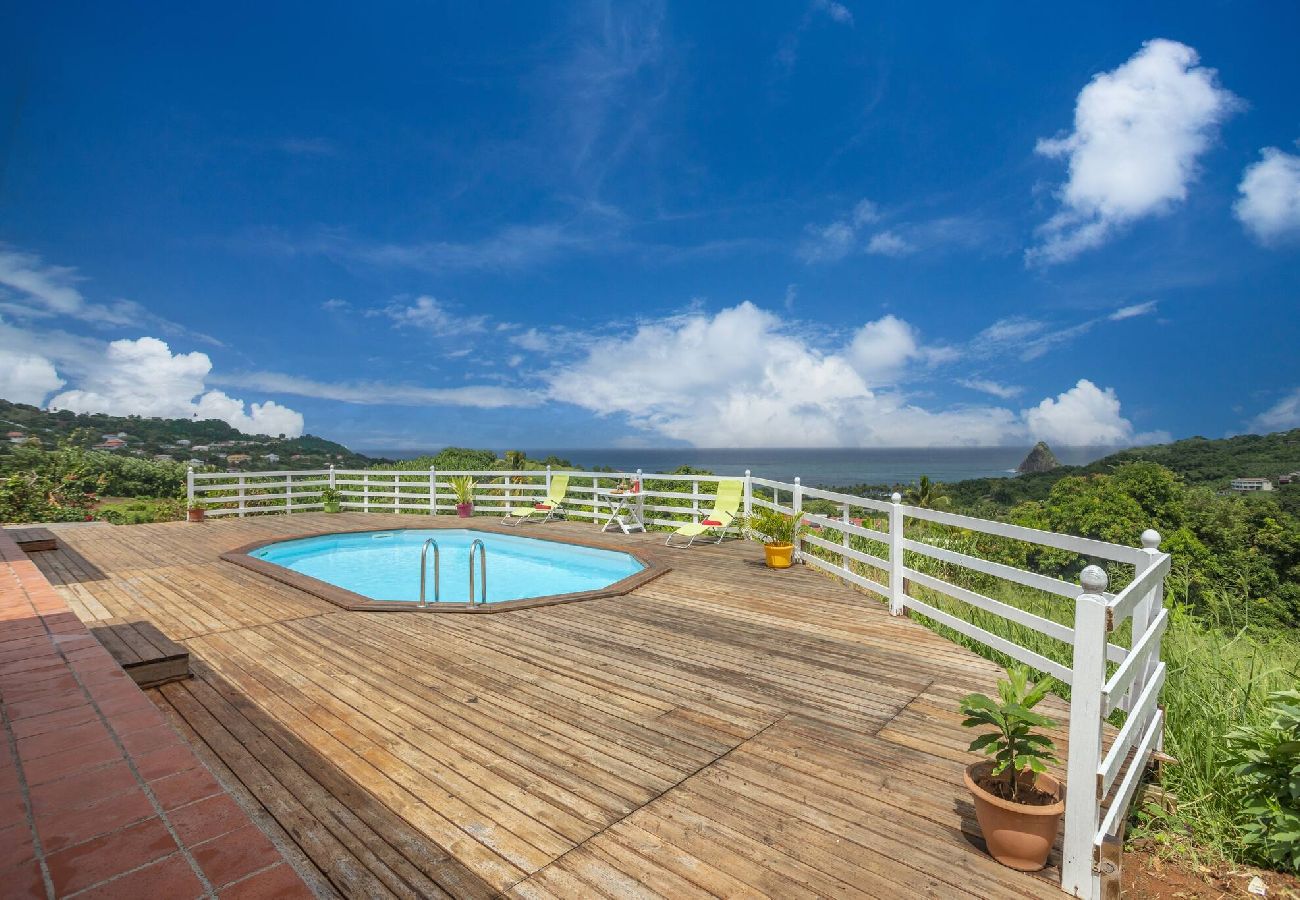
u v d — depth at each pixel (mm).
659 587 7395
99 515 14109
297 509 15172
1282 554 17812
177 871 1459
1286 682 3885
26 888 1381
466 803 2938
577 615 6230
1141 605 3545
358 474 15391
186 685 4395
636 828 2756
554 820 2809
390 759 3354
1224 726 3475
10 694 2502
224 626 5844
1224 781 3135
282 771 3215
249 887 1414
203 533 11641
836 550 7570
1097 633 2354
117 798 1765
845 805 2955
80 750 2041
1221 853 2830
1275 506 19672
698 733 3705
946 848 2643
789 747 3537
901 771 3279
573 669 4746
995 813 2502
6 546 6906
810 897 2336
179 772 1910
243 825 1653
